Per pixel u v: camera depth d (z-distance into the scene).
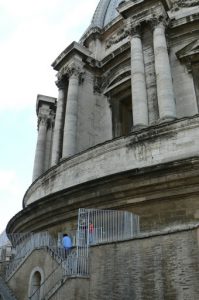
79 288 13.38
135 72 24.69
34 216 22.36
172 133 18.59
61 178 22.73
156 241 12.34
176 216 16.31
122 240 13.31
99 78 32.50
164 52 24.36
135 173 17.38
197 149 17.52
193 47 26.14
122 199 17.95
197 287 10.82
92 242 14.75
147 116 23.14
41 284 16.25
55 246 17.47
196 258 11.14
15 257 22.64
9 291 18.78
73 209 19.69
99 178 18.48
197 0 28.61
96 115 30.98
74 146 27.80
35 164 36.31
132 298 12.22
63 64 32.28
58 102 31.44
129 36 26.92
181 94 25.44
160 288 11.65
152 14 25.89
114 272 13.07
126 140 20.06
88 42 35.09
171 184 16.66
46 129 38.50
